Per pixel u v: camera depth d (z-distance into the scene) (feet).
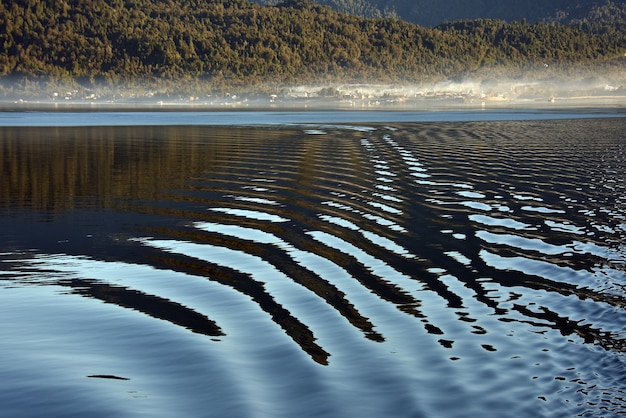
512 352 33.17
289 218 61.36
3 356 32.63
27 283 43.39
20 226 58.75
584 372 31.27
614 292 41.65
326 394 29.14
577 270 45.93
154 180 82.48
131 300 40.29
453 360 32.30
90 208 66.33
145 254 50.06
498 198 70.38
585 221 60.39
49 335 35.14
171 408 28.12
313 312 38.22
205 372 31.09
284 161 98.78
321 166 93.56
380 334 35.19
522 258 48.73
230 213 63.67
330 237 54.60
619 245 52.54
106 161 99.81
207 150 114.01
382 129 164.45
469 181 80.64
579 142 127.24
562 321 37.06
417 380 30.37
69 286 42.83
